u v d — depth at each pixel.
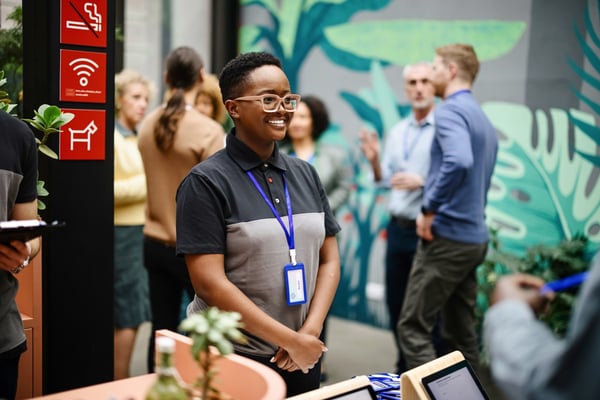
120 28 5.30
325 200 2.22
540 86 4.38
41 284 2.69
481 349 4.42
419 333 3.82
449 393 1.67
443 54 3.76
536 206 4.40
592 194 4.12
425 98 4.31
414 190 4.28
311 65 5.81
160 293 3.67
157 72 6.00
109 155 2.77
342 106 5.59
